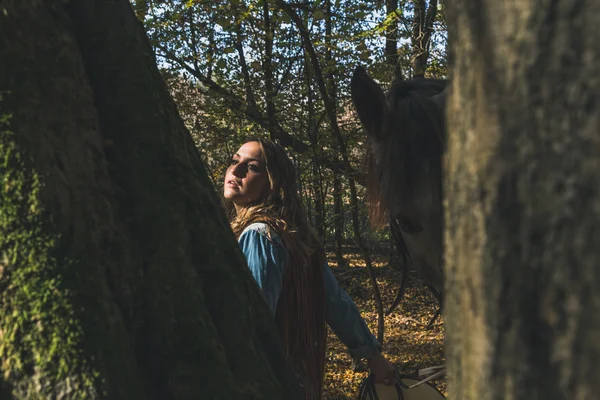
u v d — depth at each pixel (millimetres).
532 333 578
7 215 912
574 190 548
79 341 905
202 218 1105
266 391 1080
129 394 939
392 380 1947
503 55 595
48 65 960
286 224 1775
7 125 916
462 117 655
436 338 7742
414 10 7504
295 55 7449
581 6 545
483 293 616
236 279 1126
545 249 566
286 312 1712
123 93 1064
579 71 546
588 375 545
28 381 898
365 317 8852
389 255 10695
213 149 8180
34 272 908
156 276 1023
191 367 1009
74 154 963
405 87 1463
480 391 621
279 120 7566
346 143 6723
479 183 618
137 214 1041
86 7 1062
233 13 6684
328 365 6371
